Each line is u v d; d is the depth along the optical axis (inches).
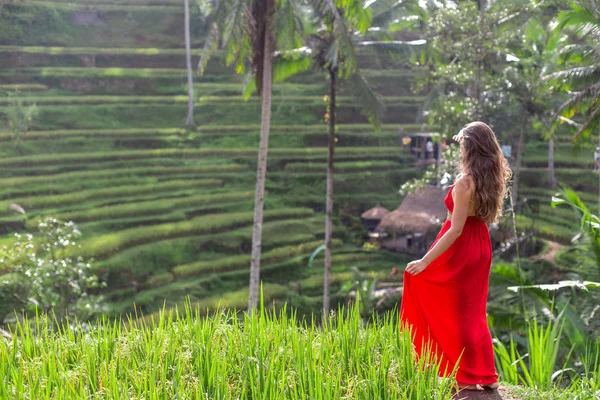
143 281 1161.4
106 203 1433.3
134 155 1721.2
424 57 1042.7
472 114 979.3
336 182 1726.1
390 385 159.6
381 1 957.8
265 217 1520.7
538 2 946.1
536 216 1330.0
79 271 797.9
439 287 197.8
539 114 1020.5
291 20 792.9
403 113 2020.2
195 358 174.6
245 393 151.6
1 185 1441.9
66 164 1627.7
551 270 1013.8
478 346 197.0
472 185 190.2
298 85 2164.1
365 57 2107.5
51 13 2298.2
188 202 1501.0
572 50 768.9
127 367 171.2
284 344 185.5
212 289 1178.0
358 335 187.6
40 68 2076.8
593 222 407.2
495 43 988.6
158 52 2269.9
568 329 374.3
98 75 2110.0
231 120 2022.6
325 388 152.7
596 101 721.6
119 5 2456.9
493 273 426.0
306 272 1293.1
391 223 1307.8
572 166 1642.5
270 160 1793.8
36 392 152.6
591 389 225.6
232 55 839.7
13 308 685.3
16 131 1678.2
